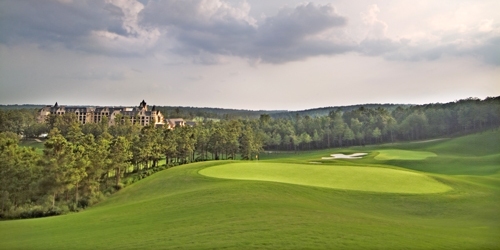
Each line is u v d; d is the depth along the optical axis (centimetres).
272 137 14112
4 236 2308
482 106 12044
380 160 7556
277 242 1538
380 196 2945
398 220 2322
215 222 1966
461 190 3167
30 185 4794
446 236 1814
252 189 2928
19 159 5194
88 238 1958
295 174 4012
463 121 12475
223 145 10594
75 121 13438
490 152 8806
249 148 11012
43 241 2014
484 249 1587
